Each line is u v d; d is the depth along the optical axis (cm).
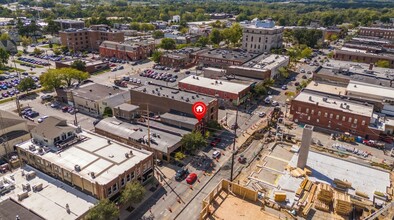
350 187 6981
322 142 9956
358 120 10262
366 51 19562
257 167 8275
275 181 7531
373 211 6225
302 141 7494
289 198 6309
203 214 3344
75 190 6906
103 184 6431
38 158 7512
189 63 19062
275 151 9219
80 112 12088
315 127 11056
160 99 10900
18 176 7381
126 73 17362
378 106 11450
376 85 12950
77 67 16550
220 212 3459
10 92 13825
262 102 13450
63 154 7662
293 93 14412
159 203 7144
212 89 12925
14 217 5872
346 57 18962
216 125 10469
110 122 10294
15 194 6706
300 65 19975
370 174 7588
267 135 10319
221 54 19362
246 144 9731
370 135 10200
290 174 7506
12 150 8925
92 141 8375
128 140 9319
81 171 6975
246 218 3391
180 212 6862
